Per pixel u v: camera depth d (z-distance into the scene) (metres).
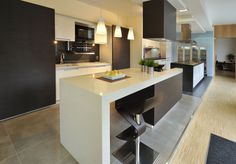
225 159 1.89
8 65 2.77
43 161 1.83
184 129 2.61
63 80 2.07
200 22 5.61
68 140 2.00
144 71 3.02
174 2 3.43
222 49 11.48
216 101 4.16
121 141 2.25
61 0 3.57
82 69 4.18
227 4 4.62
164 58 6.90
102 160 1.48
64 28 3.79
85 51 4.86
